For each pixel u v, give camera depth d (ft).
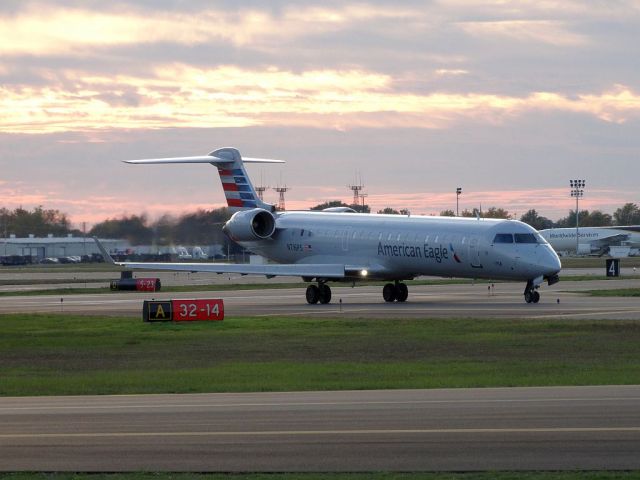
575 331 392.27
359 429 184.75
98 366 313.53
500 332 393.09
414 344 358.43
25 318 487.61
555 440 173.06
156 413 207.41
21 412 211.82
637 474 151.12
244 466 159.02
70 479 151.94
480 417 194.80
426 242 581.53
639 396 221.25
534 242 554.46
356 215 643.45
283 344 367.04
